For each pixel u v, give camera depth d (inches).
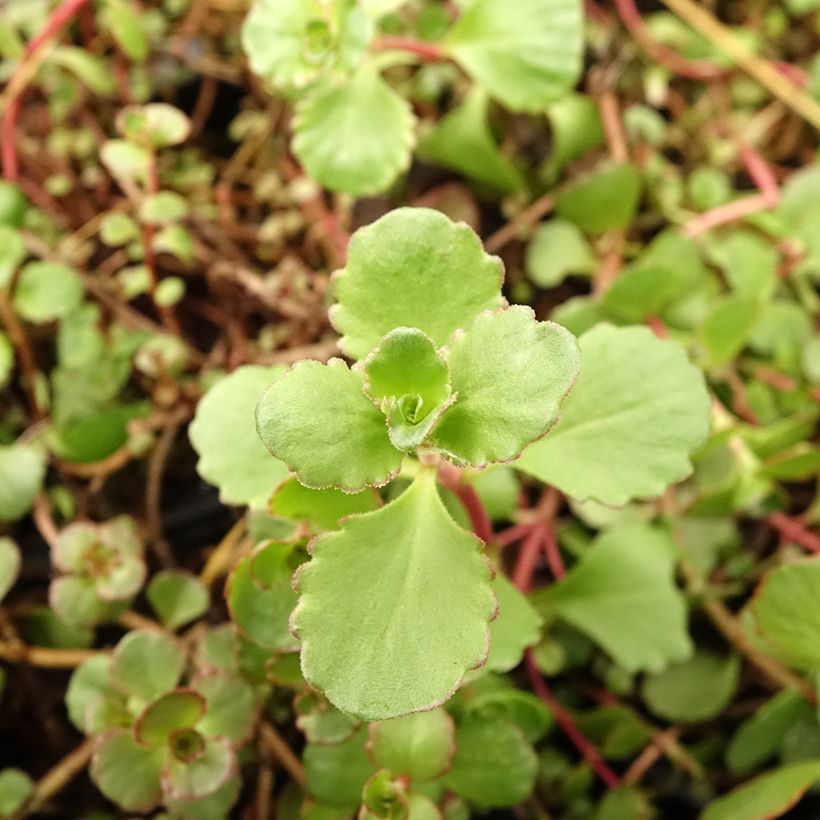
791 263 5.2
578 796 4.4
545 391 2.5
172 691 3.4
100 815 4.4
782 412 5.1
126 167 4.6
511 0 4.5
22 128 6.0
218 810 3.6
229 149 6.1
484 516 3.5
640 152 5.7
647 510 4.8
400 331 2.6
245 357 5.3
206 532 5.1
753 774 4.5
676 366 3.3
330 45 4.0
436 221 2.9
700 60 6.0
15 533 5.0
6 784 4.0
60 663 4.4
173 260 5.5
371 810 3.3
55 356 5.4
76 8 5.3
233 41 6.0
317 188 5.4
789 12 6.2
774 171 6.0
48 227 5.6
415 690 2.6
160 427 5.1
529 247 5.5
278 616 3.3
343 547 2.8
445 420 2.6
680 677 4.5
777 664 4.4
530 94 4.6
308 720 3.4
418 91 5.7
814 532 5.0
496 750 3.6
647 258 5.2
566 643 4.7
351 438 2.7
